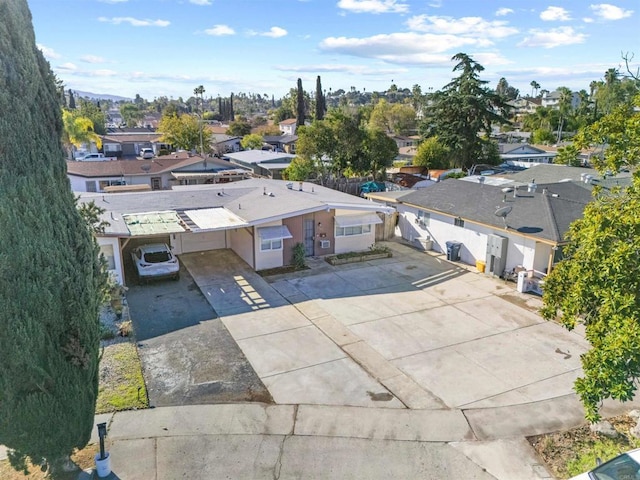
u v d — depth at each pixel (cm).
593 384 782
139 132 9369
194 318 1525
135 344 1334
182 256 2228
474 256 2109
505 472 845
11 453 775
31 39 682
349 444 923
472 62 4653
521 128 9769
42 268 658
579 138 932
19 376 659
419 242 2425
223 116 14562
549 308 973
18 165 639
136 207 2145
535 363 1243
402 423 991
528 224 1861
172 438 930
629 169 918
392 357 1277
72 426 738
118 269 1748
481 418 1009
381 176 4256
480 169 4653
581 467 842
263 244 2008
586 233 827
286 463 866
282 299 1697
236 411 1027
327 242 2216
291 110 12306
